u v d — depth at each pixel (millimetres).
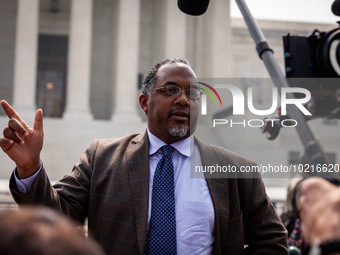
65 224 911
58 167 27266
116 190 2836
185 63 3047
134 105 32344
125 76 32344
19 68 31094
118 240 2742
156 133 2998
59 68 37688
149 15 36875
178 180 2891
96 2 37094
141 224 2734
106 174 2902
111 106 35562
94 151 3082
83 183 2949
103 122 29984
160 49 34594
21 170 2580
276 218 3035
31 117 29984
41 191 2619
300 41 2199
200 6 3047
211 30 33500
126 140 3104
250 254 3033
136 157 2939
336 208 1287
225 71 33000
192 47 35656
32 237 857
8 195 14992
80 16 32125
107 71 36875
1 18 35969
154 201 2822
